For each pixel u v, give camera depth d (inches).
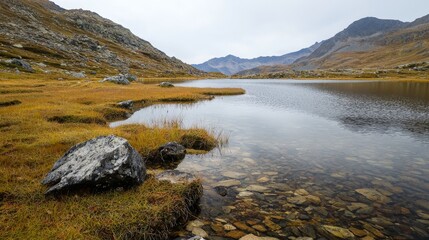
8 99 1093.1
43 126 674.2
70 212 276.2
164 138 614.5
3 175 349.1
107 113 1067.3
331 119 1115.9
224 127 925.8
